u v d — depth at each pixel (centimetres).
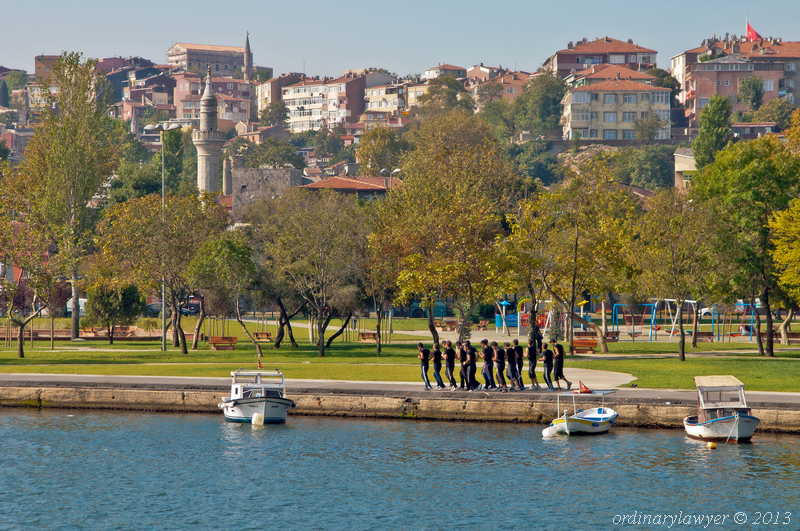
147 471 3678
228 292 7144
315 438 4253
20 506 3216
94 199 15150
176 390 5003
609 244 6838
